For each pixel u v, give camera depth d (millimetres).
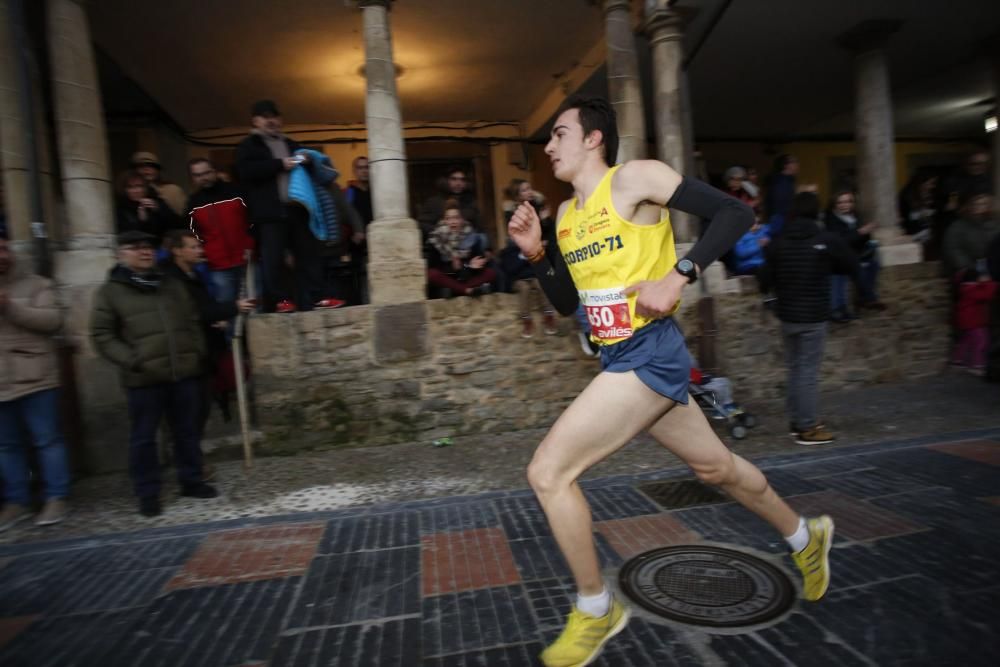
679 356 1949
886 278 6441
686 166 6281
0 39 4777
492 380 5535
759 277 4789
